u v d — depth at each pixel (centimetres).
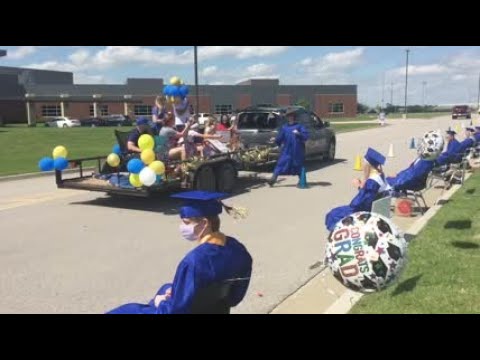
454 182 1224
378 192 638
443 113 11725
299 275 612
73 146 2619
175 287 295
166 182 1004
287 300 530
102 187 1021
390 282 354
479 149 1606
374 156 647
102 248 739
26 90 8681
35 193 1229
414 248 673
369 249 345
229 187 1189
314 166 1758
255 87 9531
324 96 10012
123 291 567
